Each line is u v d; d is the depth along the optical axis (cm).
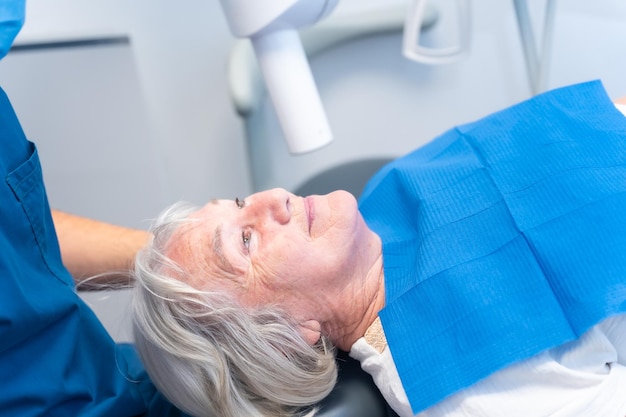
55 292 82
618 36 137
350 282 85
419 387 76
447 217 86
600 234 74
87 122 130
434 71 148
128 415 90
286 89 100
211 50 142
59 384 79
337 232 84
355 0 139
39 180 85
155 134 144
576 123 87
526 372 73
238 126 151
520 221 79
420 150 107
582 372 72
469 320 76
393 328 81
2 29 75
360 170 133
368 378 89
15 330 73
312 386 83
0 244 74
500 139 91
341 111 155
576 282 73
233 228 86
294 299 83
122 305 117
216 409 82
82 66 123
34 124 128
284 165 158
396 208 98
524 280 76
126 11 136
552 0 124
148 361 86
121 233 109
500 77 147
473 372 73
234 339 81
